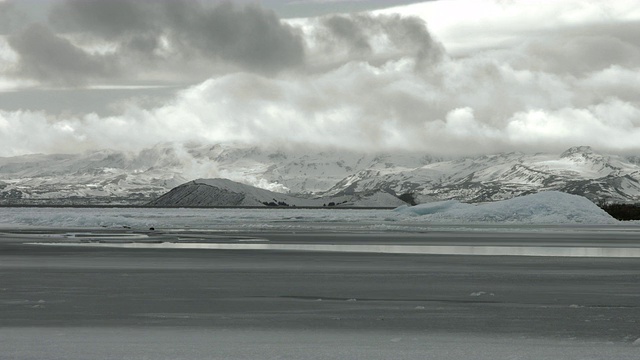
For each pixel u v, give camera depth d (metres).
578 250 100.75
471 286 56.25
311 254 90.19
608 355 29.91
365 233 156.75
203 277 62.19
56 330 36.50
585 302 47.41
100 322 39.06
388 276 63.69
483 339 34.16
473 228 189.25
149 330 36.53
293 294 51.19
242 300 48.03
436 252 95.19
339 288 54.75
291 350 30.83
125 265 73.50
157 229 177.25
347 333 35.84
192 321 39.56
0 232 154.38
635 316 41.53
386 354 29.95
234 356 29.36
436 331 36.56
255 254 90.00
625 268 72.25
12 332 35.75
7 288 54.03
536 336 35.16
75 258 82.50
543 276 63.97
